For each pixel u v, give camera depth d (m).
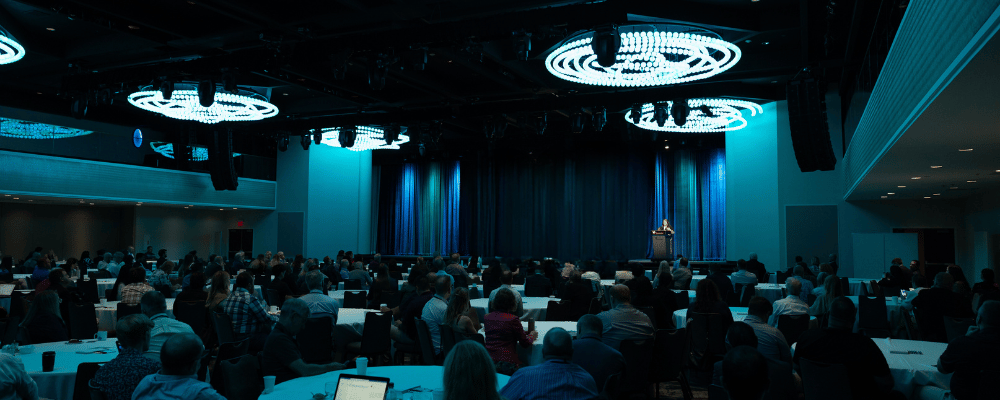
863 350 4.23
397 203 27.27
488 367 2.57
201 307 7.85
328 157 24.05
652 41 9.66
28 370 4.53
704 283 7.25
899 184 12.86
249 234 24.55
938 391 4.46
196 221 24.67
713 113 16.39
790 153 17.47
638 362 5.28
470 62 12.89
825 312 7.26
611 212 23.62
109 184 19.78
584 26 8.70
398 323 7.74
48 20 11.59
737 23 11.08
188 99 13.38
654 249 22.39
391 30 9.49
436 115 15.43
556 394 3.36
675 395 6.85
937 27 5.00
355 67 13.91
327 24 10.73
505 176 25.47
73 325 7.90
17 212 21.41
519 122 16.17
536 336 5.98
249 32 11.02
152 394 3.21
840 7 9.88
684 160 23.14
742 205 18.58
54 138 18.75
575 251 23.94
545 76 14.34
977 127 6.79
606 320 5.64
